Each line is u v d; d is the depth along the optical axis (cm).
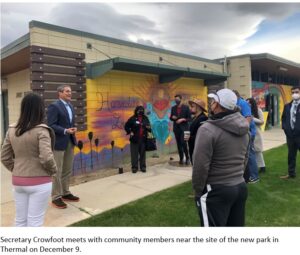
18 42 641
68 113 462
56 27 616
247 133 258
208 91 1108
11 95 971
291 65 1442
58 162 446
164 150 921
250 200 461
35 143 270
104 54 716
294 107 567
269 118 1677
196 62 1059
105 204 464
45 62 593
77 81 655
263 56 1252
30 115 272
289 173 586
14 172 278
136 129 666
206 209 248
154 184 573
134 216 410
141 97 827
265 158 777
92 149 699
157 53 873
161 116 899
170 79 845
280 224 376
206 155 238
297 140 564
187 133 454
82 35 669
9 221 404
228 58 1319
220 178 244
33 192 275
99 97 710
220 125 241
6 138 285
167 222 389
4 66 838
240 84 1299
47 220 404
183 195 496
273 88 1739
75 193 522
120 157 768
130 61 655
